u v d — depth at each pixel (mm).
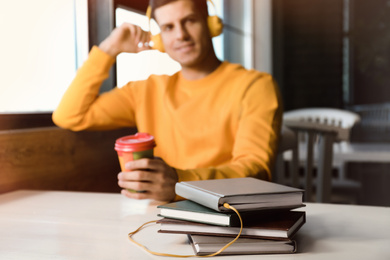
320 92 5426
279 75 5062
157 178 956
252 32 4703
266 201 699
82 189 1645
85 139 1666
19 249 719
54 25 1656
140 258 666
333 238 750
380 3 5961
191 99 1427
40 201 1100
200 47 1381
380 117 5961
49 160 1467
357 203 2074
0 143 1260
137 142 951
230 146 1396
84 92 1503
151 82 1530
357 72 6012
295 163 1933
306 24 5371
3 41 1411
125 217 919
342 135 1965
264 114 1334
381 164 4812
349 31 5863
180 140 1419
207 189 717
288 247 673
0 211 998
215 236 676
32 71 1556
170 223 706
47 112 1572
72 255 685
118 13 1842
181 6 1342
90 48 1754
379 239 741
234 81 1418
